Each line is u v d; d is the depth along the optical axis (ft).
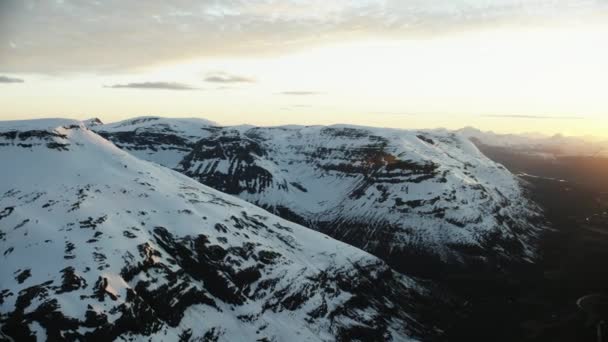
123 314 335.47
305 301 476.54
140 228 437.58
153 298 371.56
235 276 449.48
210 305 411.95
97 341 312.91
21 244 373.61
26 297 319.68
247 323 419.13
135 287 367.66
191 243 450.71
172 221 475.72
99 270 357.41
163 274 395.75
